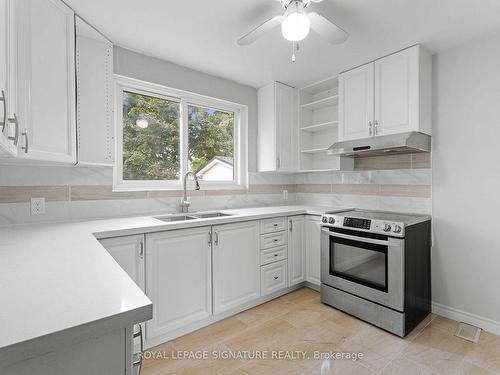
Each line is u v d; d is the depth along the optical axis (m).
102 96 2.00
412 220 2.14
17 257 1.02
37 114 1.37
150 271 1.83
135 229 1.74
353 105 2.61
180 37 2.09
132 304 0.63
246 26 1.94
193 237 2.05
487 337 1.98
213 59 2.46
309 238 2.86
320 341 1.95
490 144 2.07
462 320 2.20
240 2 1.68
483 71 2.10
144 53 2.34
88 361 0.57
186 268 2.01
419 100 2.19
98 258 1.01
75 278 0.80
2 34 0.93
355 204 3.00
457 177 2.24
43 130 1.42
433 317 2.28
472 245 2.16
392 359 1.73
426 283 2.29
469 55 2.17
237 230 2.33
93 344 0.58
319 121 3.33
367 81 2.50
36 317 0.56
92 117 1.94
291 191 3.61
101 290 0.71
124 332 0.62
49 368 0.53
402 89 2.26
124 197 2.27
